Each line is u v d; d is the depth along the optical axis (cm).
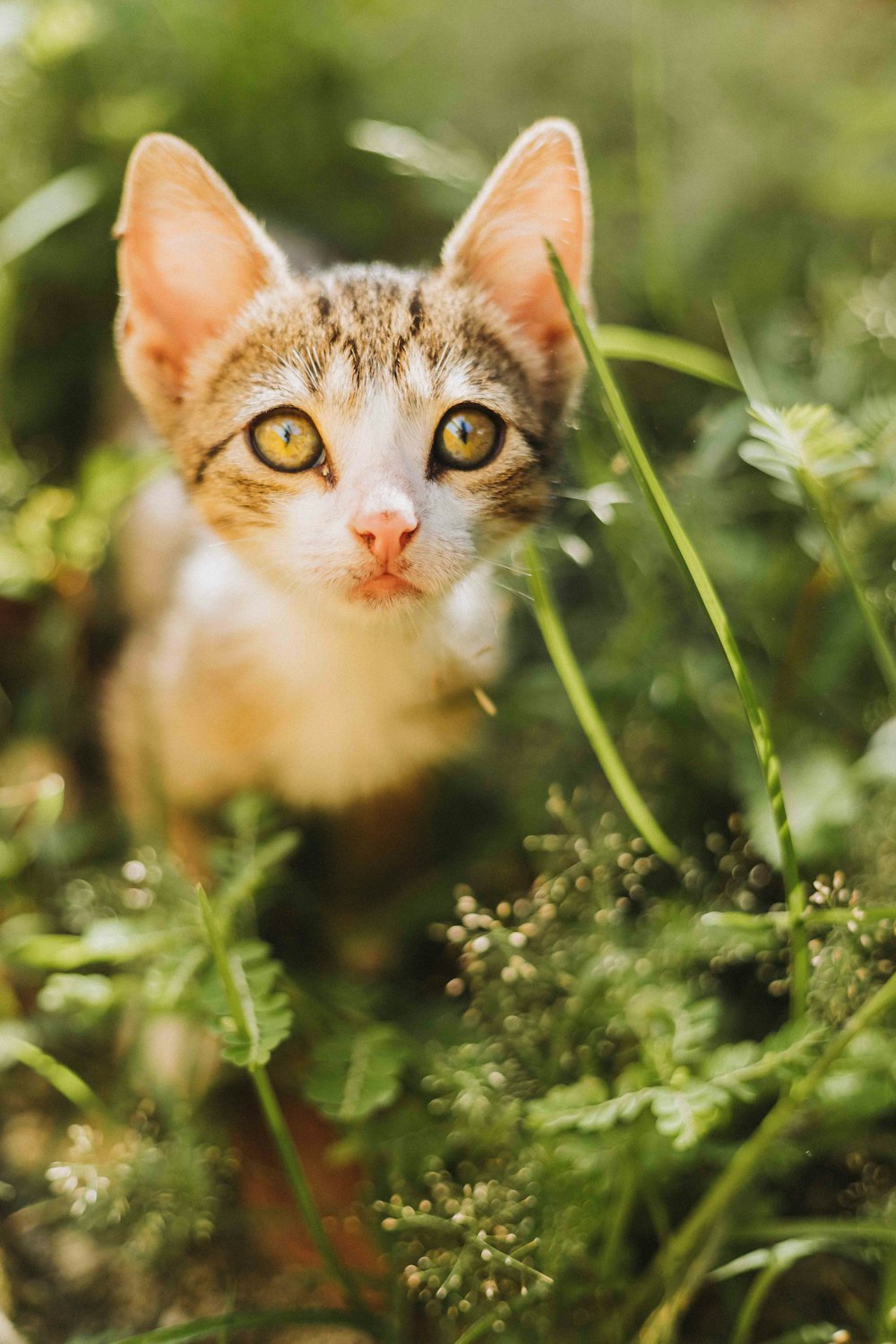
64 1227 46
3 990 48
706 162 61
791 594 52
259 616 48
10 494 52
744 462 54
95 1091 47
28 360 57
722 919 44
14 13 53
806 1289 45
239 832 48
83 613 52
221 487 46
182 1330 42
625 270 59
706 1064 43
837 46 64
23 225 54
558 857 48
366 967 50
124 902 47
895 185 59
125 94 57
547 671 51
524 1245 43
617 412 42
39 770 51
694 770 51
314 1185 46
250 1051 42
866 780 48
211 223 45
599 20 63
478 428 45
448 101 60
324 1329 44
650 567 50
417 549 44
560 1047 45
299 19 58
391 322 45
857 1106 44
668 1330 43
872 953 44
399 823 52
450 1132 45
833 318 56
